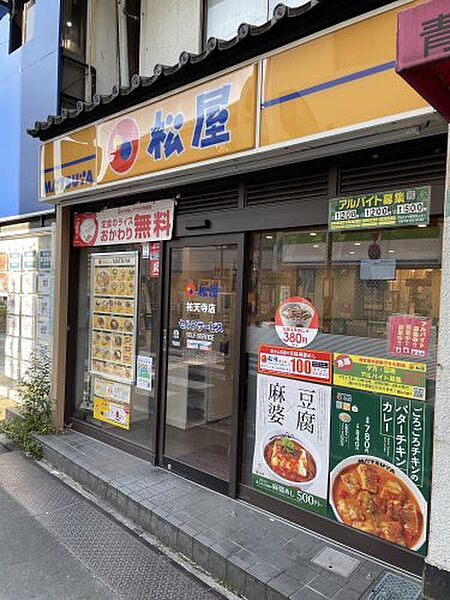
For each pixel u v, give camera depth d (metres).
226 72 3.24
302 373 3.31
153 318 4.46
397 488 2.84
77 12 5.77
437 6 1.53
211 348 3.93
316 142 2.85
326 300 3.20
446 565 1.96
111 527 3.53
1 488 4.16
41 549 3.22
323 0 2.56
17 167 6.23
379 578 2.69
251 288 3.65
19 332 6.76
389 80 2.46
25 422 5.17
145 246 4.54
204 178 3.68
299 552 2.95
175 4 5.23
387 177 2.89
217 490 3.79
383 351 2.91
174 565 3.07
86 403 5.23
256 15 4.54
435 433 2.01
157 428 4.30
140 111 3.91
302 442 3.30
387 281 2.92
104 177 4.30
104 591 2.80
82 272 5.34
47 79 5.70
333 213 3.08
